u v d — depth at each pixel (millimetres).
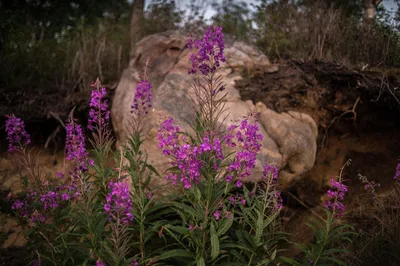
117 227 2477
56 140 5387
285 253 4379
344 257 3707
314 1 6641
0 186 4637
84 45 6508
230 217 2686
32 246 3191
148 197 3051
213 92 2957
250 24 6695
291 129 4594
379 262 3516
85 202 2807
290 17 6523
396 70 4930
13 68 5805
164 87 4621
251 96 4828
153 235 3248
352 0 7875
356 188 4844
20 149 3385
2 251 3854
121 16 8492
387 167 4801
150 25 7117
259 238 2758
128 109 4781
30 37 6664
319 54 5668
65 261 2838
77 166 2855
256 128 2727
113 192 2387
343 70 4926
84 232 3039
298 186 4953
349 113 5043
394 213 4090
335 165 5062
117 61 6566
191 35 3170
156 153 4223
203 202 2789
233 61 5105
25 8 7125
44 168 5168
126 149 3412
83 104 5379
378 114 4938
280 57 5836
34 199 3201
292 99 4945
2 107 5254
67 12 7727
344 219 4477
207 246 2883
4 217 4145
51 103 5430
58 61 6617
